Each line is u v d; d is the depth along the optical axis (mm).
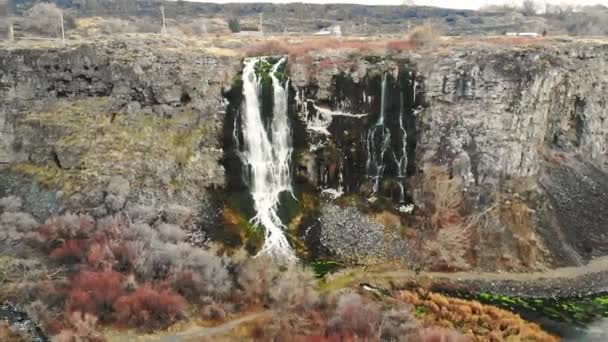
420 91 52688
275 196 52375
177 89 53094
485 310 40312
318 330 36125
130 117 52625
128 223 45531
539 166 54375
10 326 35188
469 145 51250
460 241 47625
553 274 45906
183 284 40000
